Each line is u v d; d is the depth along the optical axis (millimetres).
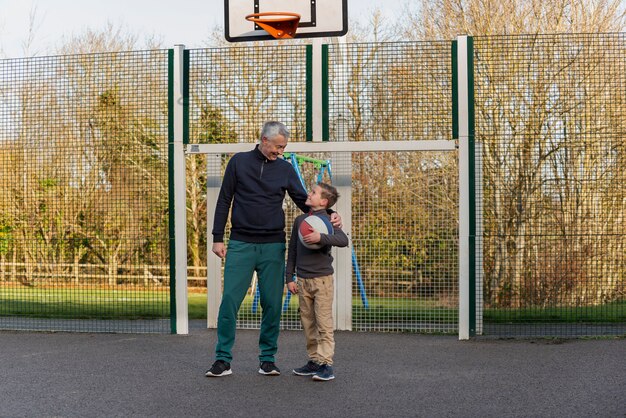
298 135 7535
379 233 7723
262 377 5402
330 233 5273
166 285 8547
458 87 7246
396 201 7730
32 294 9023
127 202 8180
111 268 8711
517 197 7559
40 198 8352
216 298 7828
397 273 7672
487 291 7680
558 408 4516
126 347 6699
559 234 7527
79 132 8062
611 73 7332
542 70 7398
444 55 7344
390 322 7645
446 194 7688
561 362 5922
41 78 8070
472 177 7188
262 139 5398
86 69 7945
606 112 7363
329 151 7402
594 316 7555
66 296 8914
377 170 7797
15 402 4715
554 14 12773
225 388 5062
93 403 4684
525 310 7637
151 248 8398
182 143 7605
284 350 6512
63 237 8484
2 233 8570
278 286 5445
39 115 8125
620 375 5402
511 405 4598
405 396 4836
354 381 5273
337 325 7668
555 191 7516
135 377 5414
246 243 5387
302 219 5352
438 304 7566
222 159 7848
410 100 7387
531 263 7605
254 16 8180
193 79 7660
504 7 13008
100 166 8117
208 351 6488
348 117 7469
